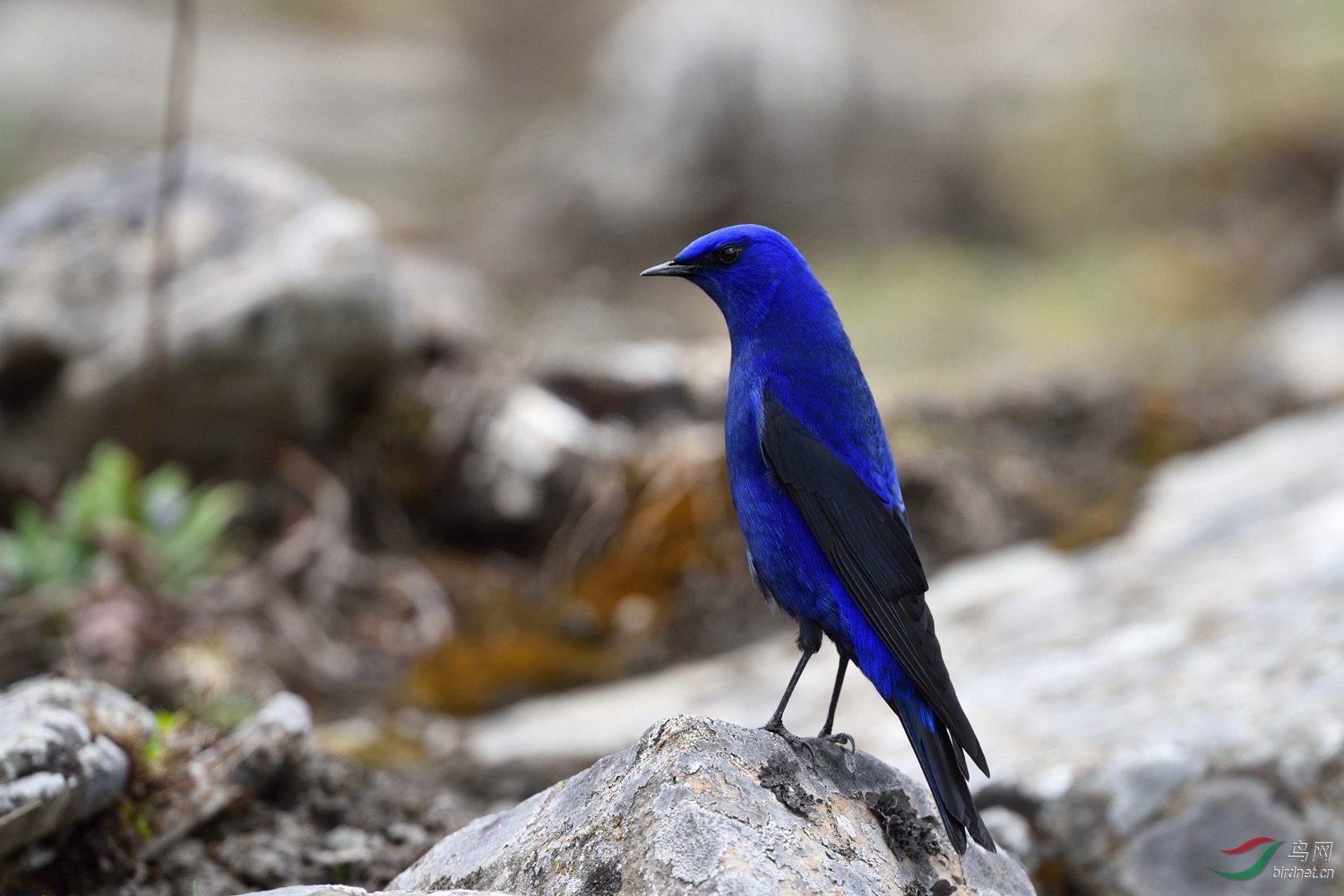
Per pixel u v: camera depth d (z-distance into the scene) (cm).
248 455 1262
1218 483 1251
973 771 794
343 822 754
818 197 3152
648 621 1203
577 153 3172
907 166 3262
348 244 1265
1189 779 754
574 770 916
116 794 681
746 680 1068
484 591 1262
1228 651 876
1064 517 1266
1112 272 2741
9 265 1248
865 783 591
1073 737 820
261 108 3919
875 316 2439
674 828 512
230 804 735
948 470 1314
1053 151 3294
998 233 3184
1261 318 2373
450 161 3741
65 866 664
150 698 976
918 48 3722
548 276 2858
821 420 638
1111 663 920
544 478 1312
